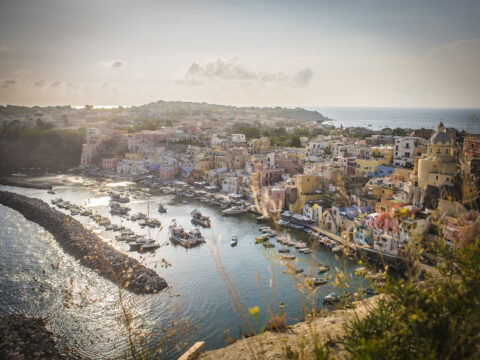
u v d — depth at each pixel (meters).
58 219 98.19
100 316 50.84
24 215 108.31
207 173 156.75
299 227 91.44
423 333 10.12
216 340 44.34
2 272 66.06
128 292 58.47
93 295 57.41
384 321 11.11
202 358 16.98
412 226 12.00
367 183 97.12
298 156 148.00
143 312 51.72
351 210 81.62
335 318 18.19
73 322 49.34
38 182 169.62
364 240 70.06
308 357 12.95
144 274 62.94
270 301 53.47
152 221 99.44
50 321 49.69
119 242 84.19
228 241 83.38
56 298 56.31
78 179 177.75
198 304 53.94
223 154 165.38
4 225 98.19
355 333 11.70
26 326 47.16
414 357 9.98
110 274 64.69
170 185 159.00
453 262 11.66
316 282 48.03
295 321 46.84
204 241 84.12
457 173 60.81
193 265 69.75
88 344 43.97
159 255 75.75
